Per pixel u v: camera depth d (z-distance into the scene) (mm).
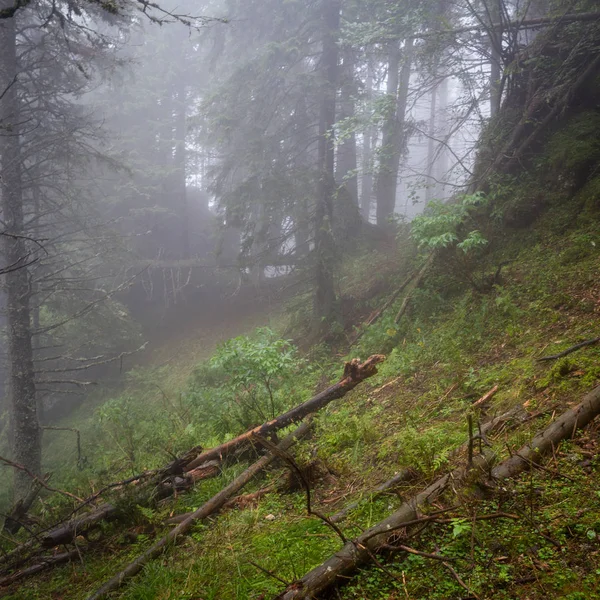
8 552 6516
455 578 2875
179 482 6004
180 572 3938
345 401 7719
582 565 2738
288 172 14469
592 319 6145
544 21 11086
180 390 15516
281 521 4441
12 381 12547
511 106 12070
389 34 12312
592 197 8867
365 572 3143
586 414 3986
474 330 7629
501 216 10156
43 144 13000
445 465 4113
